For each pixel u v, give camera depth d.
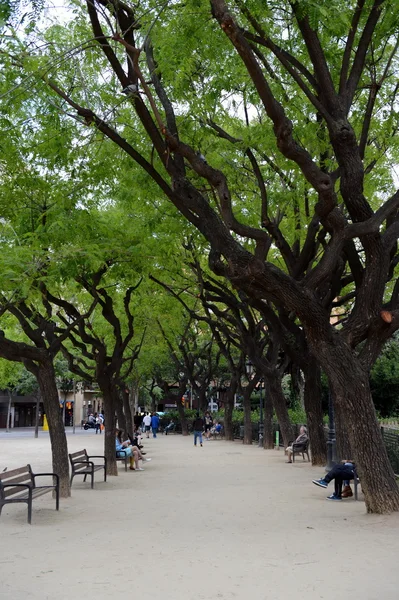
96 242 14.02
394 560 7.41
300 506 12.23
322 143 12.88
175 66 11.29
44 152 13.14
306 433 25.17
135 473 19.86
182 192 10.91
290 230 16.81
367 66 13.02
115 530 9.82
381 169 15.41
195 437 34.25
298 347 19.98
